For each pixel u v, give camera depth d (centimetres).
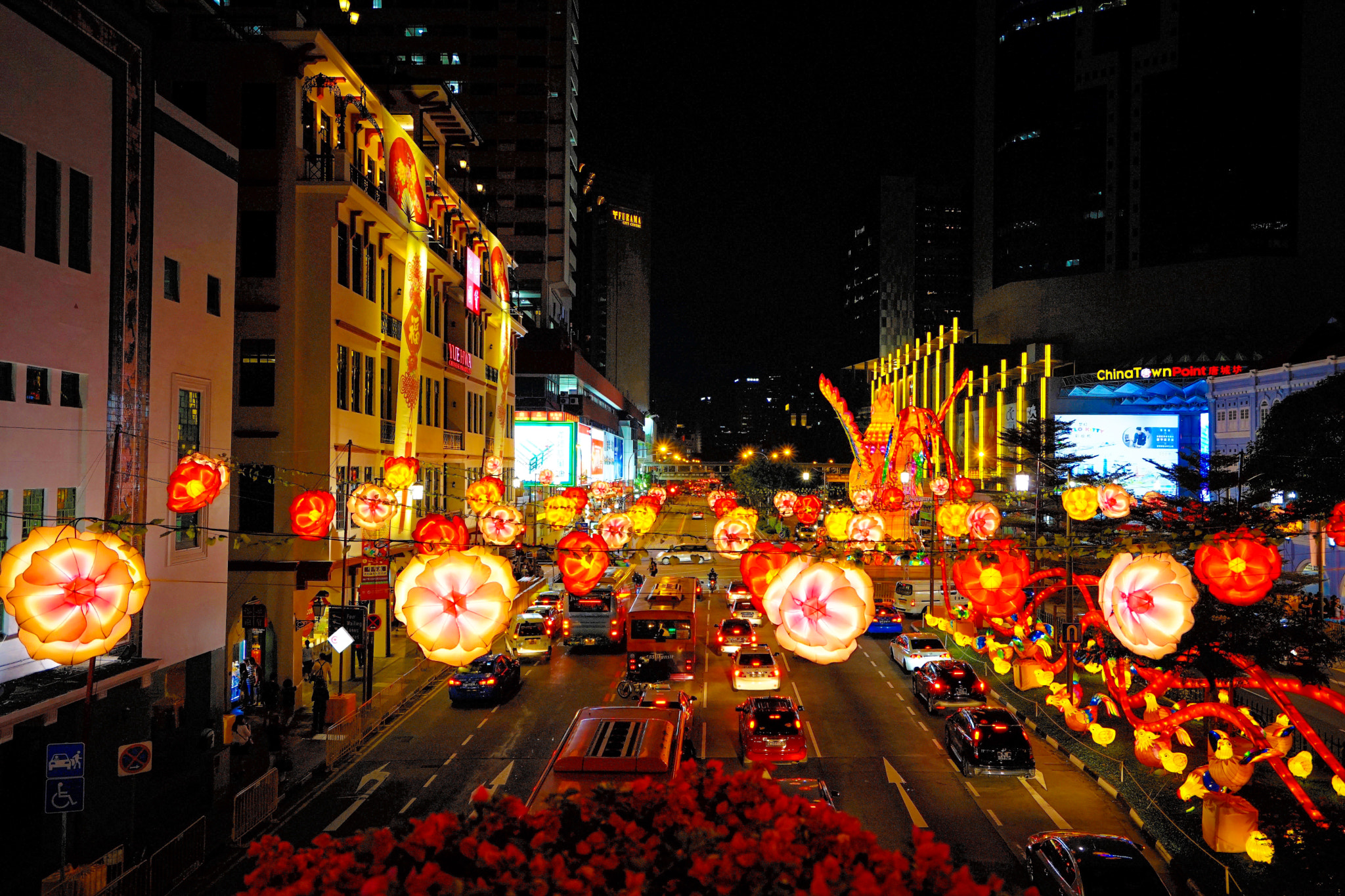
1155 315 11669
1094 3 12319
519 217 9844
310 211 2661
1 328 1352
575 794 536
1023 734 1844
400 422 3278
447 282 4003
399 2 9794
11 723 1241
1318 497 2475
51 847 1375
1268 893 1295
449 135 4806
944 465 5912
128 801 1555
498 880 434
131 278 1661
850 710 2447
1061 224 12512
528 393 7738
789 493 3472
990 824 1579
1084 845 1210
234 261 2088
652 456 17600
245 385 2633
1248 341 10938
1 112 1359
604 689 2706
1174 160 11581
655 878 455
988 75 14288
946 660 2530
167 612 1733
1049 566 2323
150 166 1727
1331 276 11125
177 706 1762
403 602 816
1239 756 1630
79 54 1535
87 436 1543
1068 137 12475
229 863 1448
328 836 496
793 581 812
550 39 9881
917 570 5369
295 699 2461
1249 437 6856
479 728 2255
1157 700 2152
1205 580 1066
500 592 820
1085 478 5012
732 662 3084
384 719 2322
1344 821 1581
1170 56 11681
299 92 2686
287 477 2592
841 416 6425
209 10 2902
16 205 1404
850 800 1703
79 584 881
